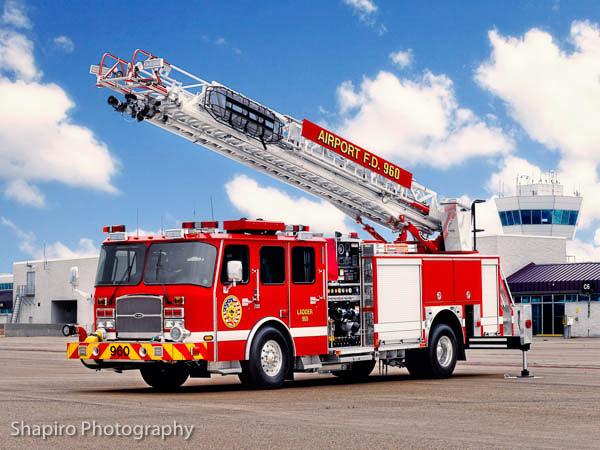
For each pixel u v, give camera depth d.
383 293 15.44
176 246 12.91
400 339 15.64
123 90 14.12
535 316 55.09
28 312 82.06
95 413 9.63
